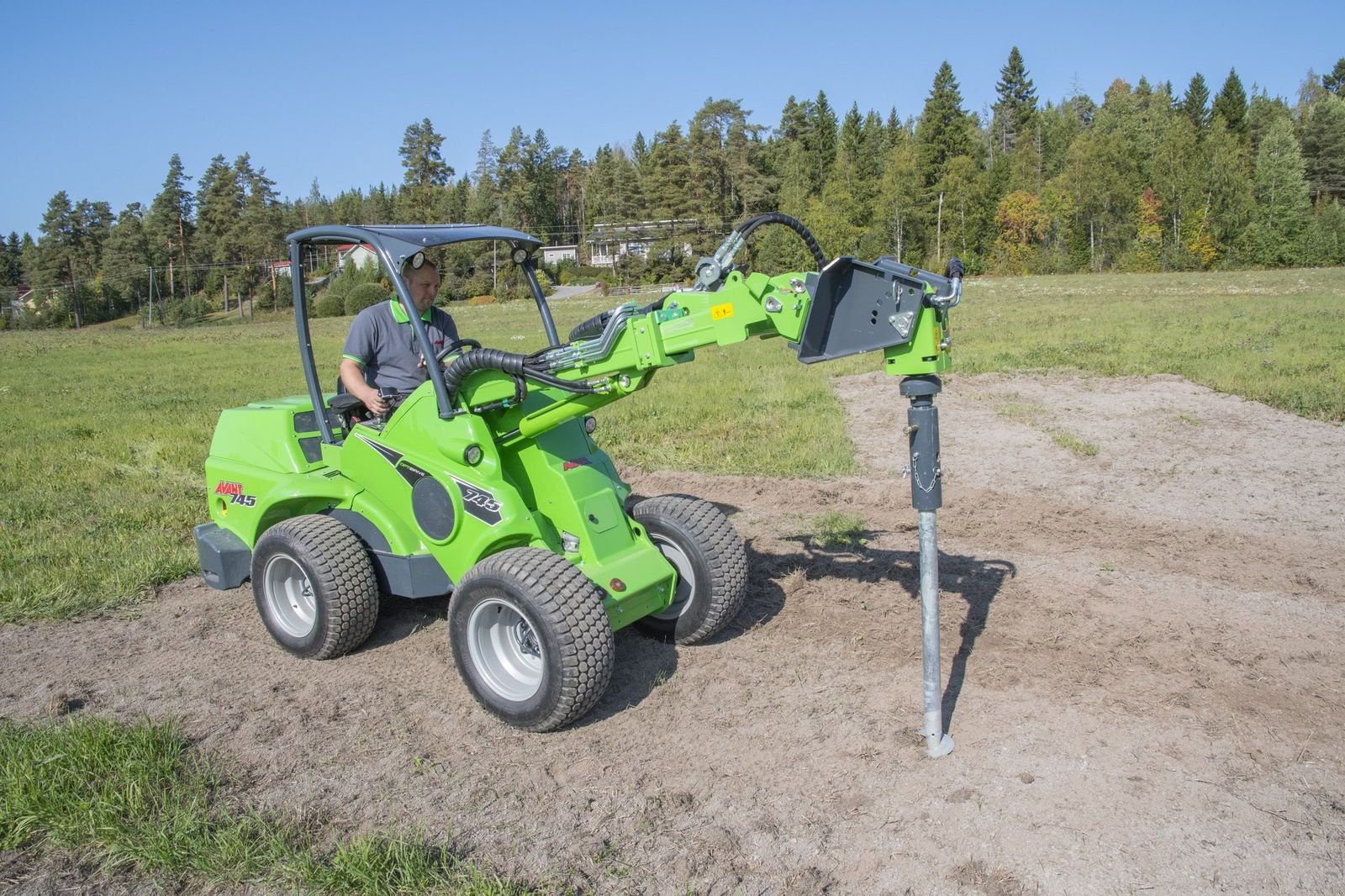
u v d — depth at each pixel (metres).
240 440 5.76
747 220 4.02
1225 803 3.62
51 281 91.38
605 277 82.38
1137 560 6.46
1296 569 6.23
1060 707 4.38
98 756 3.95
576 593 4.10
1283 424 10.48
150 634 5.61
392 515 4.95
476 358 4.51
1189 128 75.69
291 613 5.23
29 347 38.44
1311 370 13.59
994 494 8.23
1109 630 5.25
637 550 4.77
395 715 4.49
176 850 3.38
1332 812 3.55
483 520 4.49
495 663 4.44
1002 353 16.97
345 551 4.91
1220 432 10.25
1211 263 70.31
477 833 3.54
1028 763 3.91
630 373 4.24
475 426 4.52
